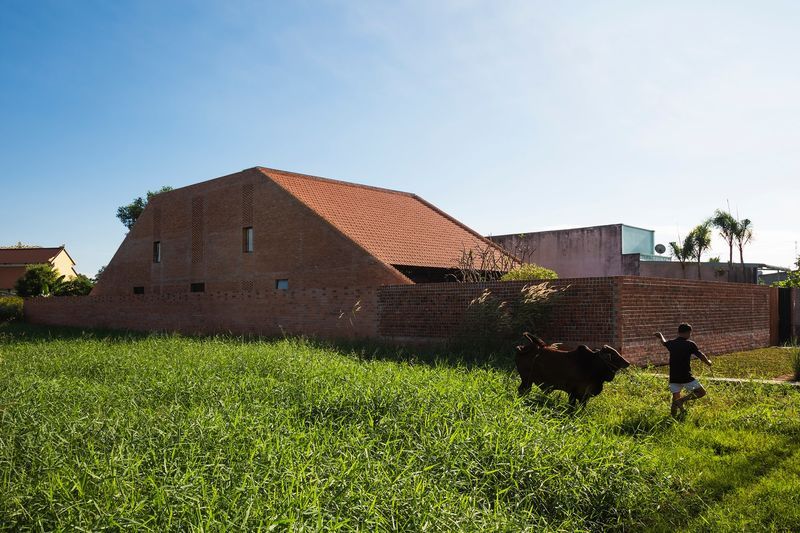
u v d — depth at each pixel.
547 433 6.01
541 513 4.87
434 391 7.54
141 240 30.58
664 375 11.26
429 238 24.11
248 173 24.59
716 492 5.44
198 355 12.20
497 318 13.81
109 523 3.88
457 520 4.22
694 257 34.31
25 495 4.41
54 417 6.72
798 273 26.25
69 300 31.73
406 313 16.84
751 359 14.93
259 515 3.93
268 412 6.80
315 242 21.20
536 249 29.02
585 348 8.25
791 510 4.99
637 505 5.11
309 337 19.80
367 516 4.12
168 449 5.29
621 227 26.44
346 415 6.98
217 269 25.83
